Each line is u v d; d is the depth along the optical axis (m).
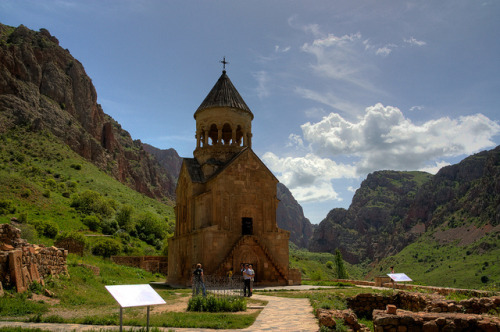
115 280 28.11
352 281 36.12
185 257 37.34
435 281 155.38
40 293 16.89
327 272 121.69
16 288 15.64
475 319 10.16
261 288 29.39
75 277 21.88
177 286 34.31
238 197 35.41
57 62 179.38
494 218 181.88
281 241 36.22
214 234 33.44
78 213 85.31
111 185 135.25
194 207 37.69
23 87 149.38
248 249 33.50
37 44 175.88
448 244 196.25
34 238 48.94
